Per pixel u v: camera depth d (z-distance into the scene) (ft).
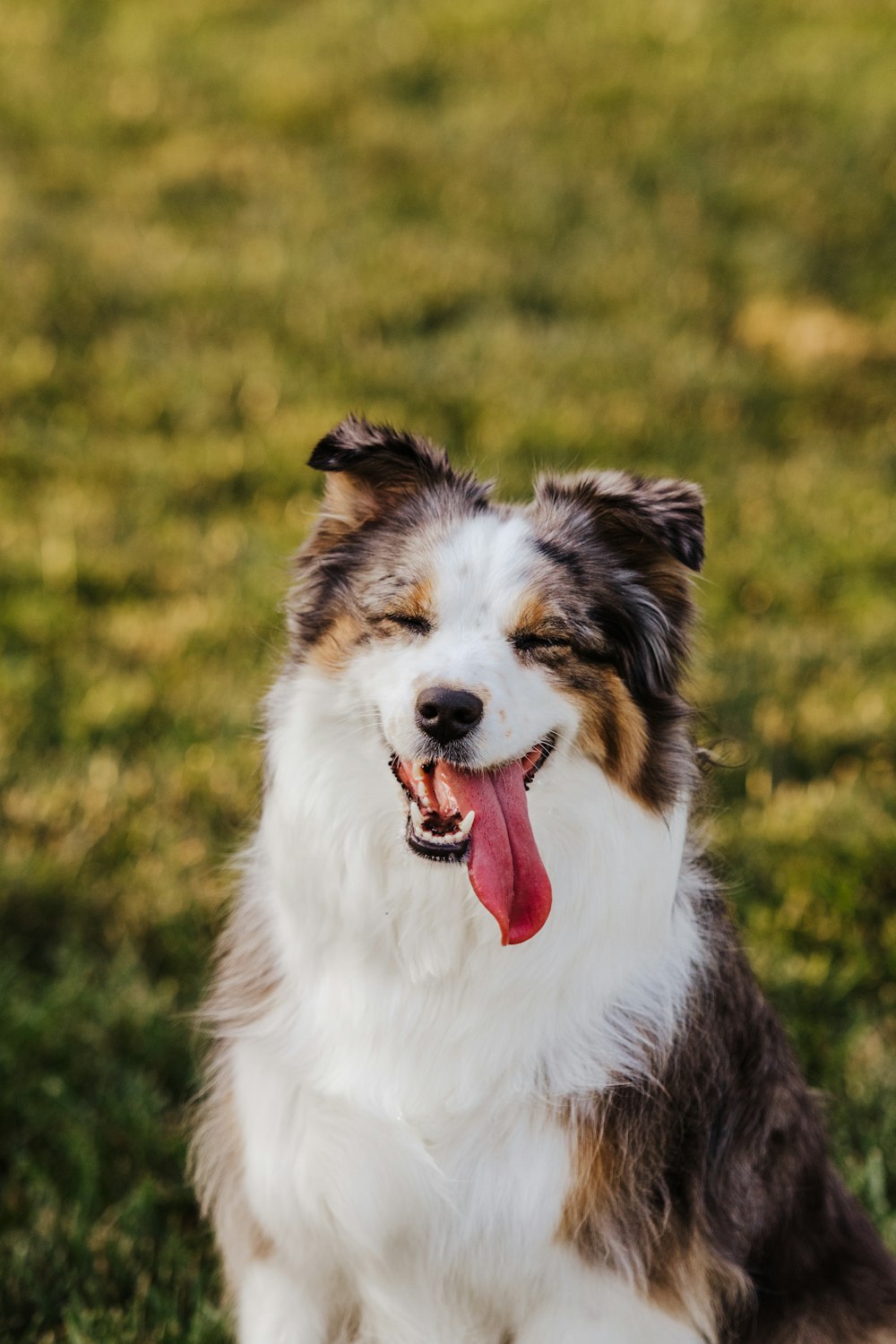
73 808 17.98
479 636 10.32
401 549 10.89
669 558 11.24
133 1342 11.35
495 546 10.69
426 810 9.92
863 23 46.70
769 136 40.68
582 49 45.27
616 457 27.14
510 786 9.98
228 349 30.19
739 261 34.88
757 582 23.93
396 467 11.43
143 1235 12.60
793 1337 10.91
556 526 11.09
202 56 45.06
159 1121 13.84
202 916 16.31
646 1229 10.13
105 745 19.27
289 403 28.32
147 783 18.40
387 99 42.55
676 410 29.14
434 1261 10.24
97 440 26.91
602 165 39.04
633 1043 10.18
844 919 16.46
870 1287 11.14
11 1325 11.74
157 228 34.99
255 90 42.80
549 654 10.39
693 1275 10.34
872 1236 11.82
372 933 10.20
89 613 22.12
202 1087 13.07
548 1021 10.11
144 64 44.55
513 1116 10.04
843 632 22.67
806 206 37.35
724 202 37.45
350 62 44.42
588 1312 10.20
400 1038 10.14
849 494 26.61
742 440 28.53
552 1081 10.04
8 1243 12.47
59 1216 12.66
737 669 21.20
